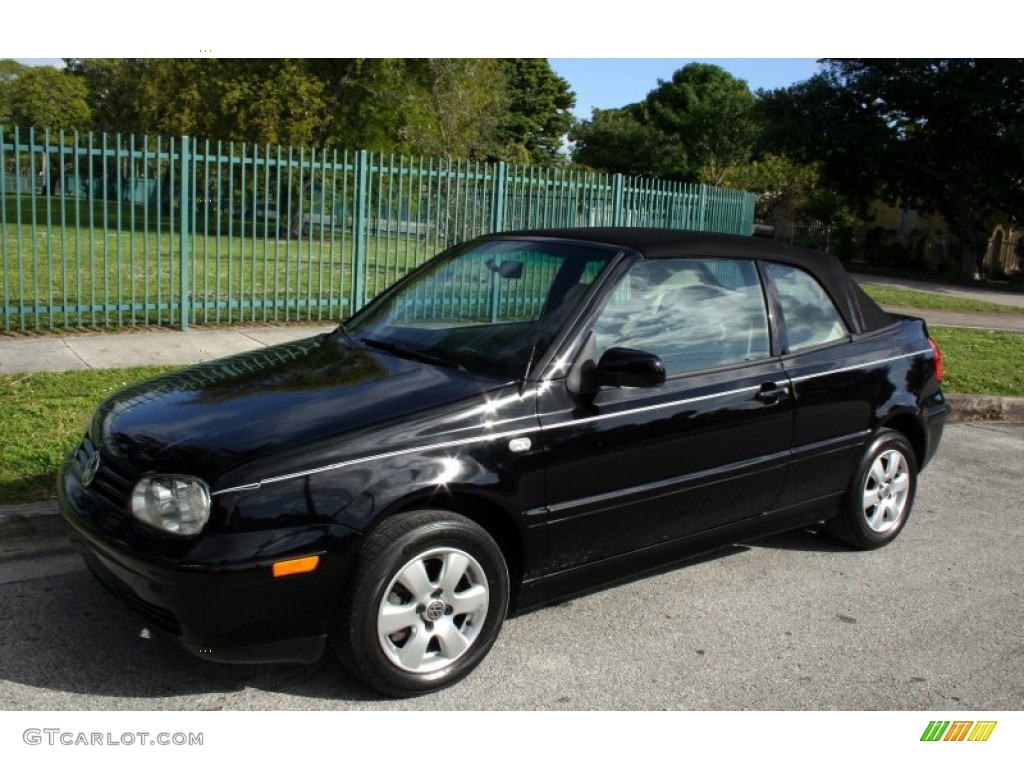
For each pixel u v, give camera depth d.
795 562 5.08
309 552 3.16
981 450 7.85
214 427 3.44
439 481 3.39
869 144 32.09
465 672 3.58
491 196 12.84
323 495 3.21
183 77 25.27
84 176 33.09
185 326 10.76
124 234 24.11
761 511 4.55
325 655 3.79
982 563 5.19
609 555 4.00
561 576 3.88
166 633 3.24
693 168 53.56
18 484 5.11
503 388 3.68
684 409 4.08
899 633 4.26
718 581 4.77
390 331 4.42
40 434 6.00
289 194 11.57
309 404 3.57
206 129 24.86
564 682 3.69
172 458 3.28
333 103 26.48
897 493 5.27
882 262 37.28
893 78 30.80
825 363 4.72
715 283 4.41
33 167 9.81
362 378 3.83
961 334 14.34
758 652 4.02
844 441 4.82
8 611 4.00
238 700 3.45
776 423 4.45
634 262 4.14
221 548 3.08
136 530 3.20
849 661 3.97
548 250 4.38
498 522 3.72
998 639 4.24
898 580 4.88
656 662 3.88
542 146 61.44
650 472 4.01
